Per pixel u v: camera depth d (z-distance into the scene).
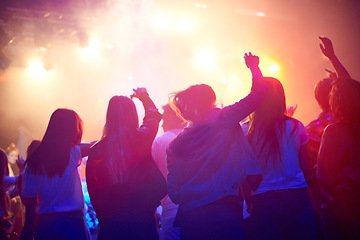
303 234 2.91
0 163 4.53
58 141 3.38
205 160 2.78
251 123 3.14
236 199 2.78
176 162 2.89
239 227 2.70
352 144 3.03
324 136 3.13
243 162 2.81
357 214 2.97
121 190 3.04
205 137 2.81
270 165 3.02
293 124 3.09
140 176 3.11
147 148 3.20
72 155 3.41
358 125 3.05
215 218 2.69
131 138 3.14
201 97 2.97
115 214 3.02
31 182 3.31
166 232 3.83
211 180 2.75
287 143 3.05
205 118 2.86
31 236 3.24
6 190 4.63
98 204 3.06
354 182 3.00
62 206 3.30
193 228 2.73
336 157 3.05
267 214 2.96
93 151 3.12
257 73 3.04
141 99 3.52
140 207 3.06
